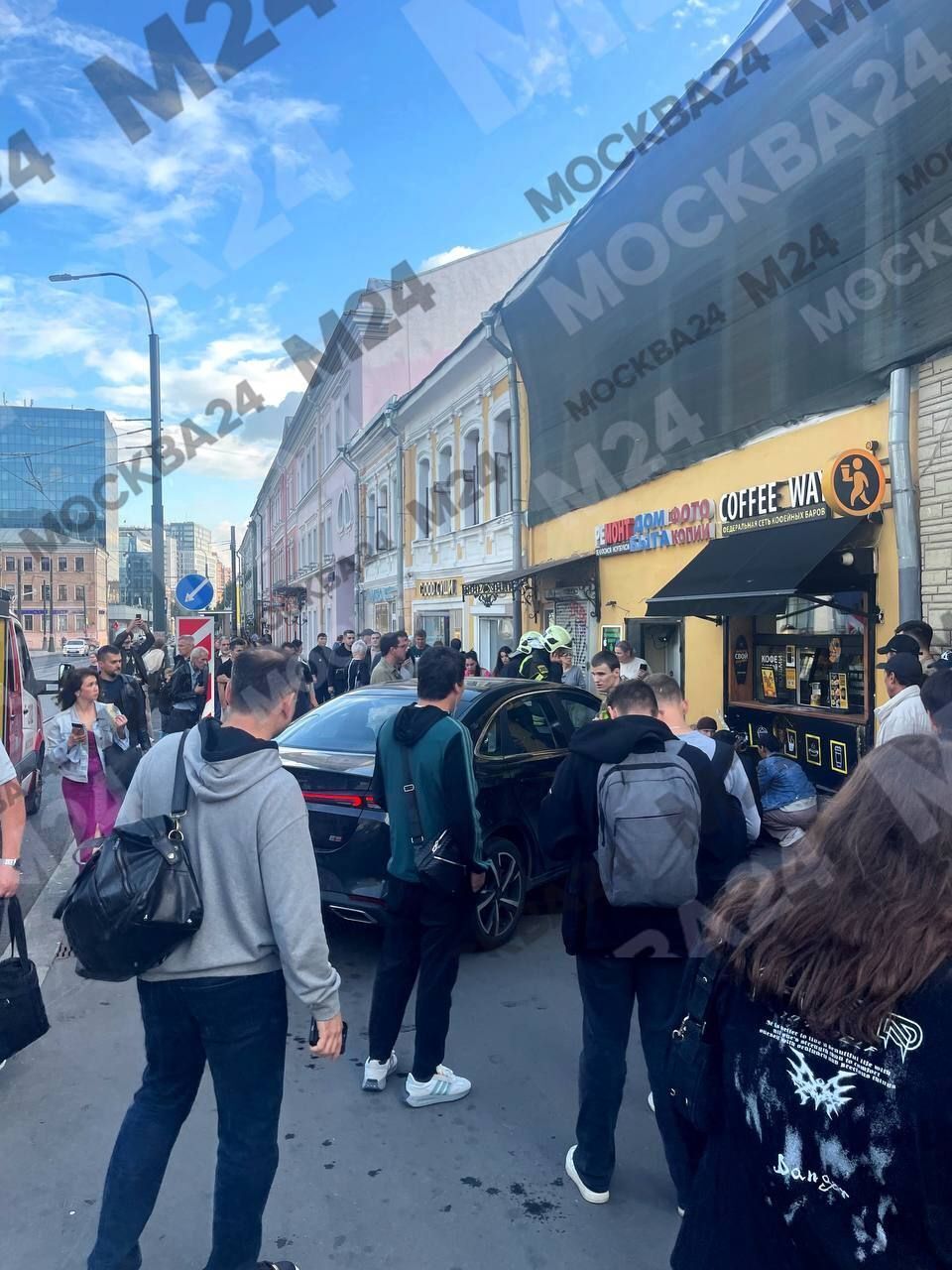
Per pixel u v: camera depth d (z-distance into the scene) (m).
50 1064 3.61
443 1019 3.27
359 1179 2.83
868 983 1.05
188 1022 2.21
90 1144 3.03
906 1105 1.00
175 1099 2.31
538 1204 2.71
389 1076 3.50
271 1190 2.77
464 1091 3.33
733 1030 1.20
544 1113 3.23
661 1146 3.05
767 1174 1.12
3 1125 3.15
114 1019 4.05
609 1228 2.60
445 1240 2.55
